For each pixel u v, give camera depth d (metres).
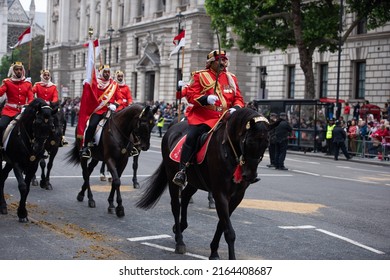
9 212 12.95
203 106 9.35
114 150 13.03
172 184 9.93
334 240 11.06
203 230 11.61
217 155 8.56
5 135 12.16
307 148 37.12
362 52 45.91
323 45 40.00
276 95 55.94
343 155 34.62
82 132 13.90
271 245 10.49
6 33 155.50
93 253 9.50
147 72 72.94
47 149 12.54
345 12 42.69
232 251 8.27
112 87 14.21
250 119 7.92
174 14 68.56
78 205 14.16
